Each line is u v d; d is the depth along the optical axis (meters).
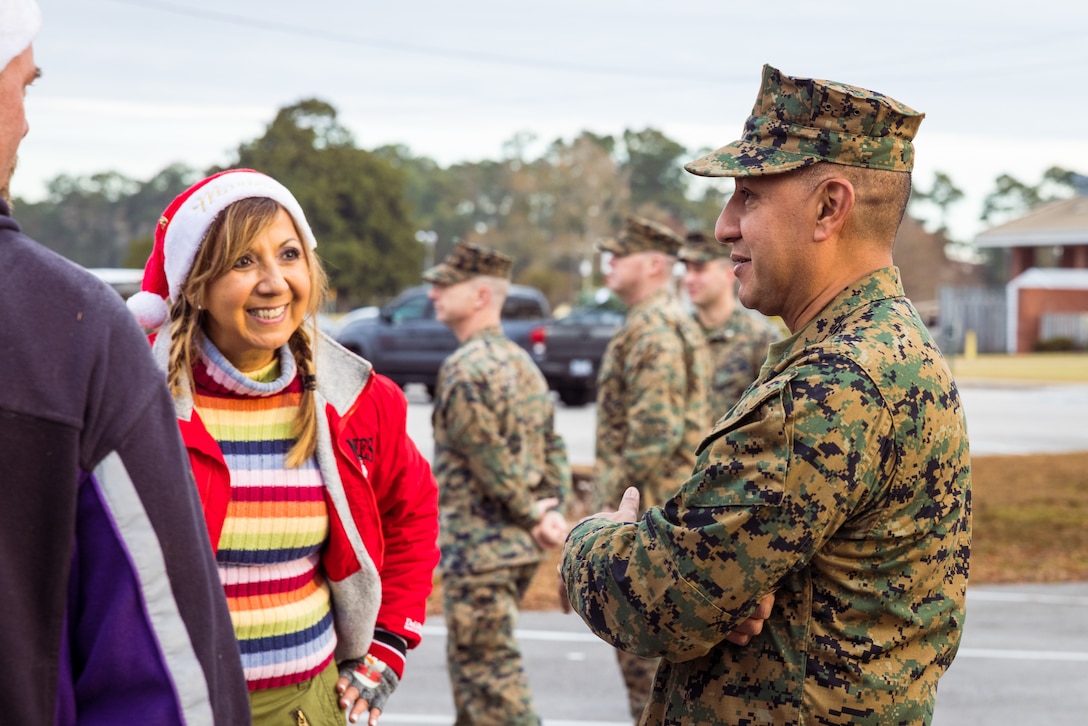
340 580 2.45
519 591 4.57
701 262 6.10
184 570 1.55
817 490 1.83
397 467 2.62
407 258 60.66
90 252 98.44
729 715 1.95
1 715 1.42
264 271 2.31
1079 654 6.44
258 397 2.38
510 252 82.94
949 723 5.18
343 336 19.70
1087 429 18.14
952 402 1.96
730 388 6.14
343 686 2.51
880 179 2.01
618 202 82.56
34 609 1.45
